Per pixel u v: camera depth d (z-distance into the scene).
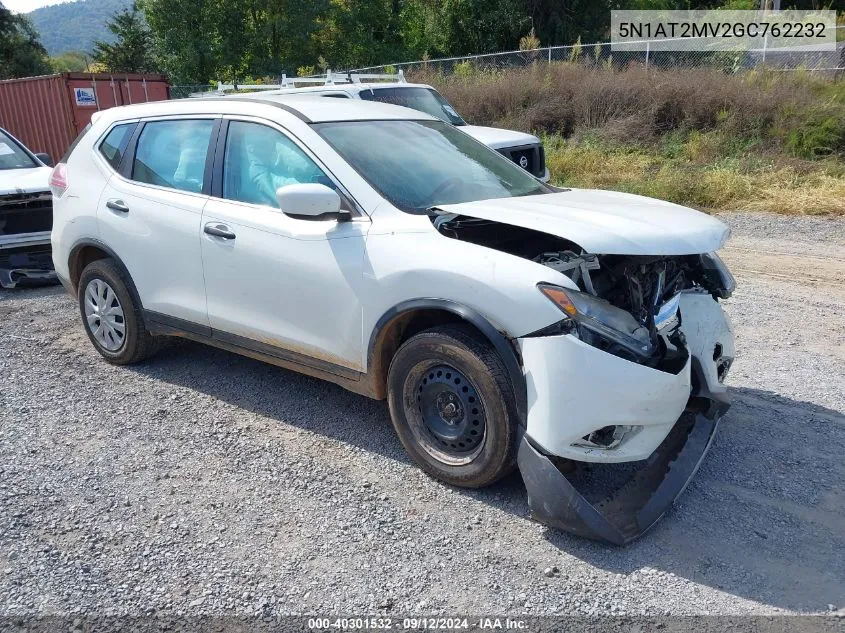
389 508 3.55
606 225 3.41
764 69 16.47
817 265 8.31
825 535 3.33
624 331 3.33
